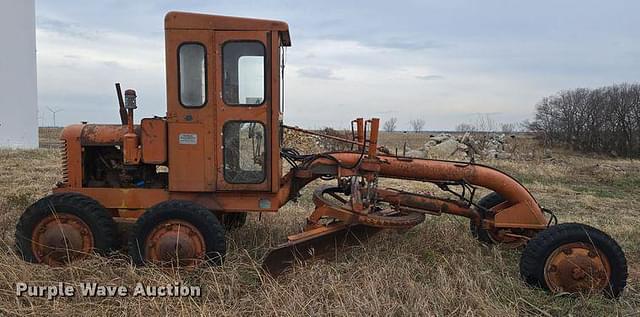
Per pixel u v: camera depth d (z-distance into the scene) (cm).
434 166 482
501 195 489
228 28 419
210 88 422
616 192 1134
